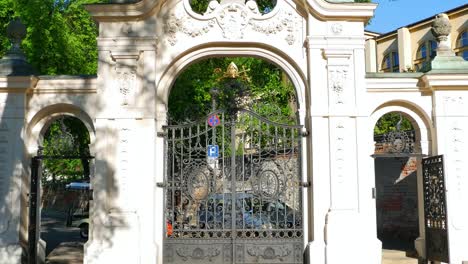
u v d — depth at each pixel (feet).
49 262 38.14
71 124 56.29
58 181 72.38
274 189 34.47
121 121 33.94
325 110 34.12
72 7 63.41
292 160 35.17
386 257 39.91
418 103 35.45
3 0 56.85
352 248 32.76
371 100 35.40
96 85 34.68
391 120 69.15
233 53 35.53
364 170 33.86
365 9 34.42
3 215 33.78
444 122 34.86
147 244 33.12
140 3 34.09
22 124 34.37
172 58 34.94
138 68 34.42
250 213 36.83
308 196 34.35
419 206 36.58
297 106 35.65
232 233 34.09
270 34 35.19
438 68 35.55
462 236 33.73
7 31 36.37
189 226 34.68
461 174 34.50
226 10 35.24
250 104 39.22
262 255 33.96
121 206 33.27
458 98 35.12
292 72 35.47
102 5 34.09
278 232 34.24
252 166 34.76
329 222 33.01
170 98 60.75
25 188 34.68
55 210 93.91
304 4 34.63
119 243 32.68
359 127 34.04
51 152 35.86
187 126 34.88
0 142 34.35
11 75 33.83
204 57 35.83
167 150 35.04
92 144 35.19
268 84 65.87
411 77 35.40
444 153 34.65
